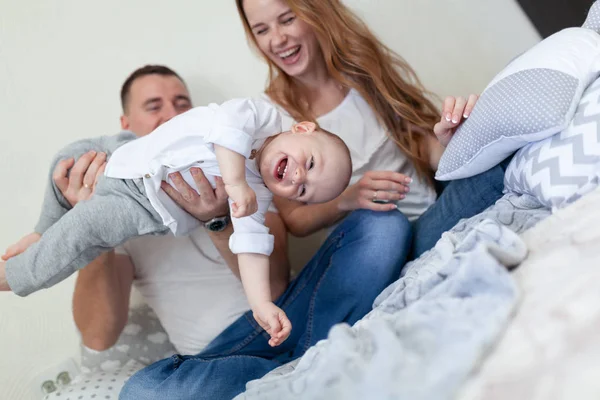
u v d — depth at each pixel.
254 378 1.13
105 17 1.77
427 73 1.82
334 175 1.15
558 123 0.91
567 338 0.58
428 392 0.61
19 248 1.26
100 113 1.78
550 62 0.97
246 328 1.34
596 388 0.51
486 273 0.75
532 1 1.72
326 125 1.52
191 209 1.20
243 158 1.06
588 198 0.83
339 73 1.49
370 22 1.79
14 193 1.71
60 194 1.29
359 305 1.22
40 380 1.66
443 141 1.24
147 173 1.13
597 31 1.08
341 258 1.25
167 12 1.79
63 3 1.75
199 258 1.47
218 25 1.80
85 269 1.43
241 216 1.03
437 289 0.81
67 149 1.32
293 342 1.31
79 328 1.48
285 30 1.42
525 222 0.94
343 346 0.76
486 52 1.81
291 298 1.32
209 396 1.09
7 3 1.71
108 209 1.13
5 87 1.71
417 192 1.51
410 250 1.30
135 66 1.79
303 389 0.74
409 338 0.73
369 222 1.25
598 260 0.67
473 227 0.95
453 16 1.79
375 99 1.51
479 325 0.68
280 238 1.45
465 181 1.21
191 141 1.14
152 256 1.48
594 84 0.94
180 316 1.46
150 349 1.58
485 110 1.02
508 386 0.58
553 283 0.69
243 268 1.13
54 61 1.75
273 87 1.59
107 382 1.31
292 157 1.11
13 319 1.67
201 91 1.81
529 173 0.96
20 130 1.72
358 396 0.66
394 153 1.52
